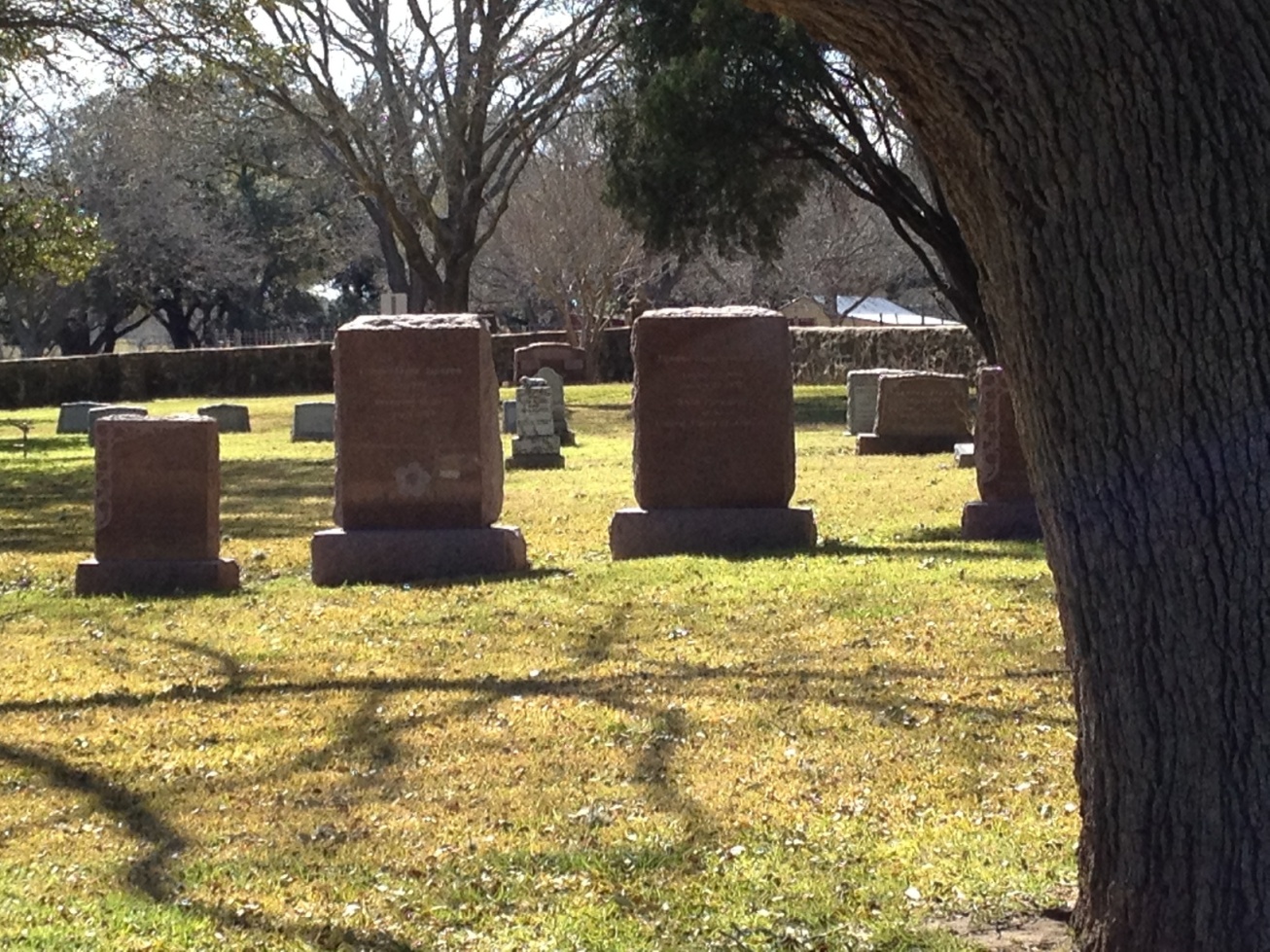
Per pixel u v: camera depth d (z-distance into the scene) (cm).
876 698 774
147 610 1130
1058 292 368
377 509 1252
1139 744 381
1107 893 397
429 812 615
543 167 5128
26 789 669
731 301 6378
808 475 2025
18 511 1864
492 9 3781
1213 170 347
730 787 636
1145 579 371
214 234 5928
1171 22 342
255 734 750
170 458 1221
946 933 476
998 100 362
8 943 480
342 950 476
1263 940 370
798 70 2677
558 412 2858
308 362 4800
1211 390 355
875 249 6238
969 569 1137
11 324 6328
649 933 483
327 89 3684
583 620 1006
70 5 2195
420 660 913
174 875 550
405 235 4025
